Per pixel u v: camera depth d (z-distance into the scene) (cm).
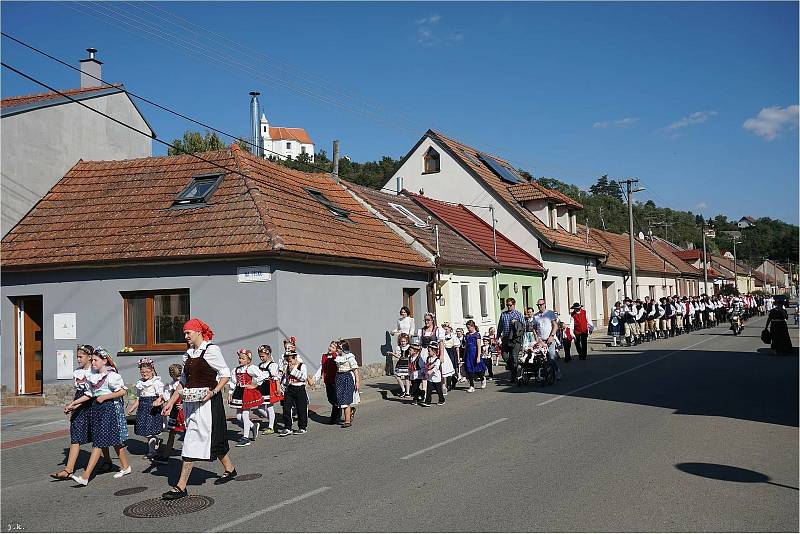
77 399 859
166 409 764
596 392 1468
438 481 754
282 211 1680
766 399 1299
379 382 1769
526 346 1664
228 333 1504
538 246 3164
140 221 1645
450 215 2978
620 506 636
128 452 1052
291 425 1163
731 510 620
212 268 1521
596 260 4009
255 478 820
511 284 2848
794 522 585
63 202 1792
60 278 1599
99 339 1567
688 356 2281
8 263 1585
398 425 1172
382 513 642
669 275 5741
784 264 12962
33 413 1453
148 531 628
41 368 1636
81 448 1093
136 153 2242
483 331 2547
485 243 2903
